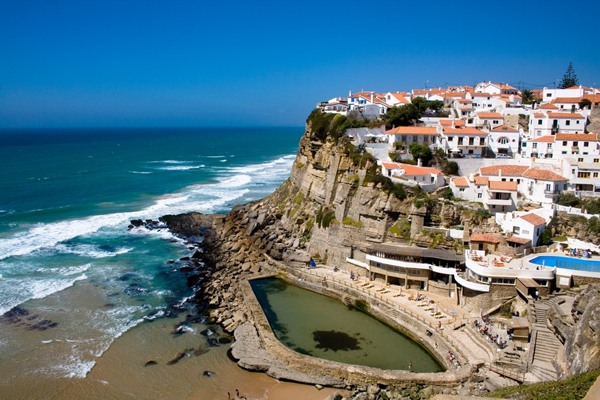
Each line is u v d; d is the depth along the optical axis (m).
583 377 34.50
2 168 181.25
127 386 46.12
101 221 103.06
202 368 49.31
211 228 97.62
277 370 48.09
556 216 64.62
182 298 65.81
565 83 128.38
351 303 63.53
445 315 55.78
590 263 53.12
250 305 61.16
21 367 48.41
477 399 33.12
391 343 53.78
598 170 69.75
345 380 46.56
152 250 85.94
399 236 67.94
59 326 56.75
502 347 47.09
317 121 95.31
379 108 103.06
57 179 155.50
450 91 128.25
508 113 100.94
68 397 44.22
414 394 43.59
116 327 57.16
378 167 72.88
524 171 73.06
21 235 90.75
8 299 62.97
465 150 85.81
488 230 62.81
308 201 89.56
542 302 51.25
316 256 79.00
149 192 137.25
